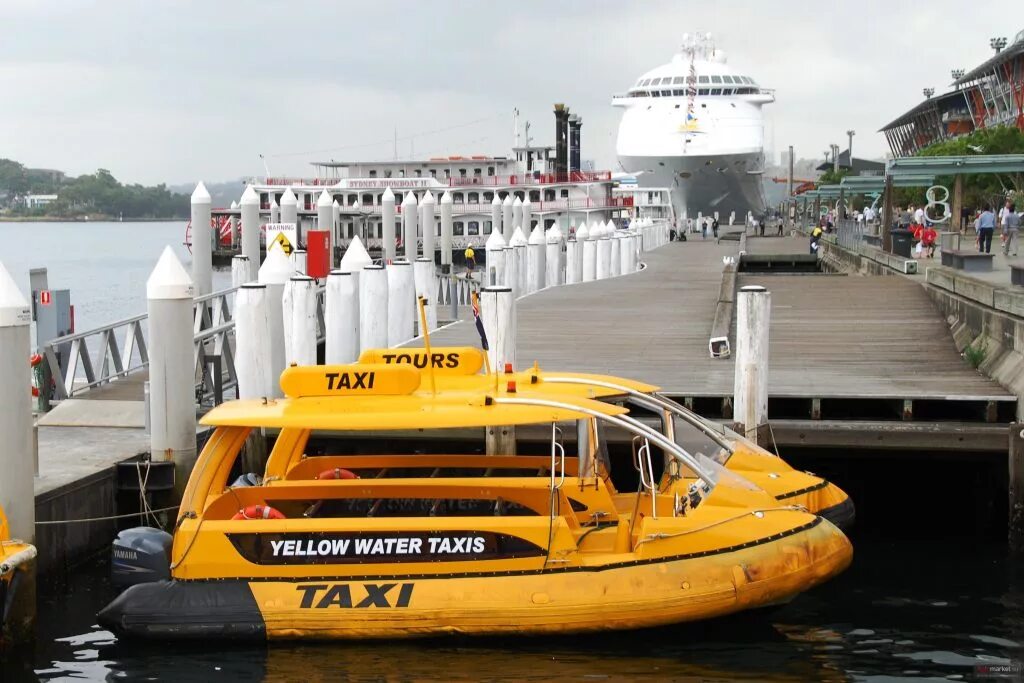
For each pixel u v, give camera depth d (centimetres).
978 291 1942
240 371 1519
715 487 1052
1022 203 4894
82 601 1171
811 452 1488
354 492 1146
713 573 998
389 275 2097
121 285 7006
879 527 1484
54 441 1493
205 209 2753
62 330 1962
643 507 1170
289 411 1056
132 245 14325
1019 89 7256
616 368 1800
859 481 1631
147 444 1470
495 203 4959
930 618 1111
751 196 9625
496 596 991
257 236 3122
